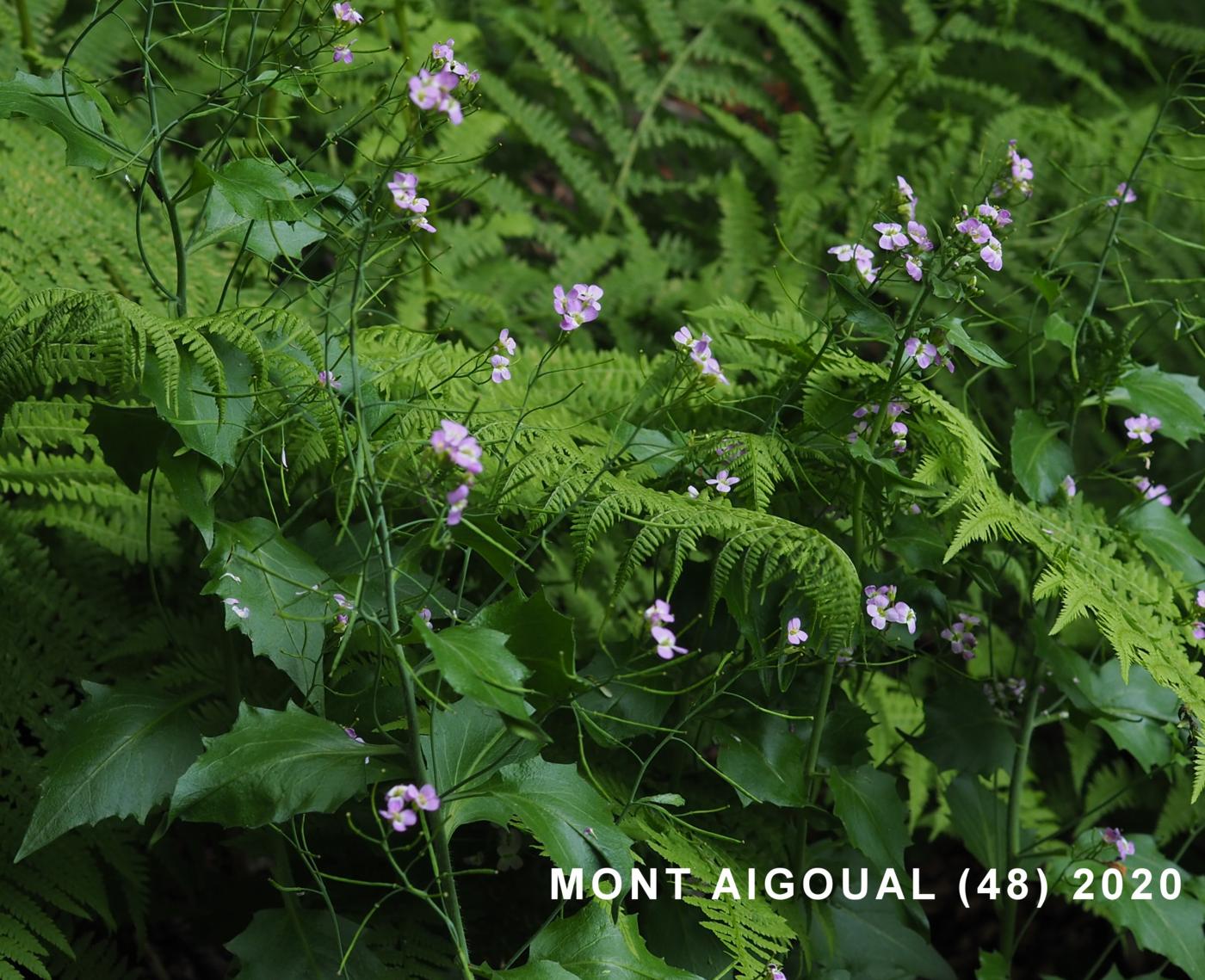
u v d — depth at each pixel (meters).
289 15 2.42
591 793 1.48
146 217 2.36
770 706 1.81
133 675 2.05
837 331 1.75
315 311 2.38
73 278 2.19
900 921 1.90
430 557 2.04
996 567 2.12
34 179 2.24
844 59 3.48
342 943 1.61
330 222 1.59
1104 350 1.92
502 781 1.46
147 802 1.51
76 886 1.82
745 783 1.70
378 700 1.61
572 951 1.48
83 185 2.30
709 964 1.72
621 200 3.08
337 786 1.39
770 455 1.71
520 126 3.02
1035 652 1.94
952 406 1.76
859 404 1.78
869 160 3.06
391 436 1.62
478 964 1.85
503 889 1.92
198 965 2.31
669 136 3.21
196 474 1.48
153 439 1.48
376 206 1.43
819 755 1.83
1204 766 1.72
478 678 1.23
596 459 1.70
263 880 1.92
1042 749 2.85
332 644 1.60
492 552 1.48
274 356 1.52
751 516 1.56
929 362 1.61
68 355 1.53
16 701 1.92
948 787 2.08
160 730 1.56
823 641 1.58
